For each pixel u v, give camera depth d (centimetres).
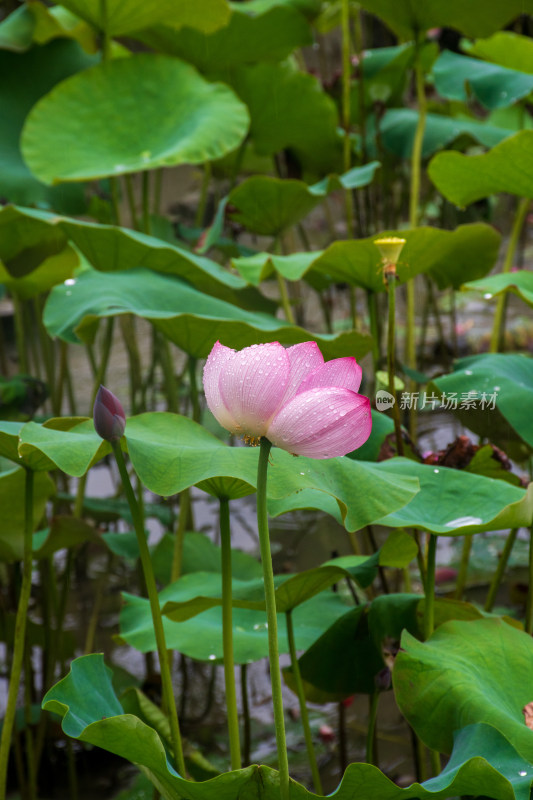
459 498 439
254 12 650
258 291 540
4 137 577
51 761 501
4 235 507
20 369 670
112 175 516
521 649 430
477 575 599
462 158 495
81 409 866
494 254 506
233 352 396
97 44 631
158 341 659
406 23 554
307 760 497
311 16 660
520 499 428
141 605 476
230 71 663
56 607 517
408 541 443
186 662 551
